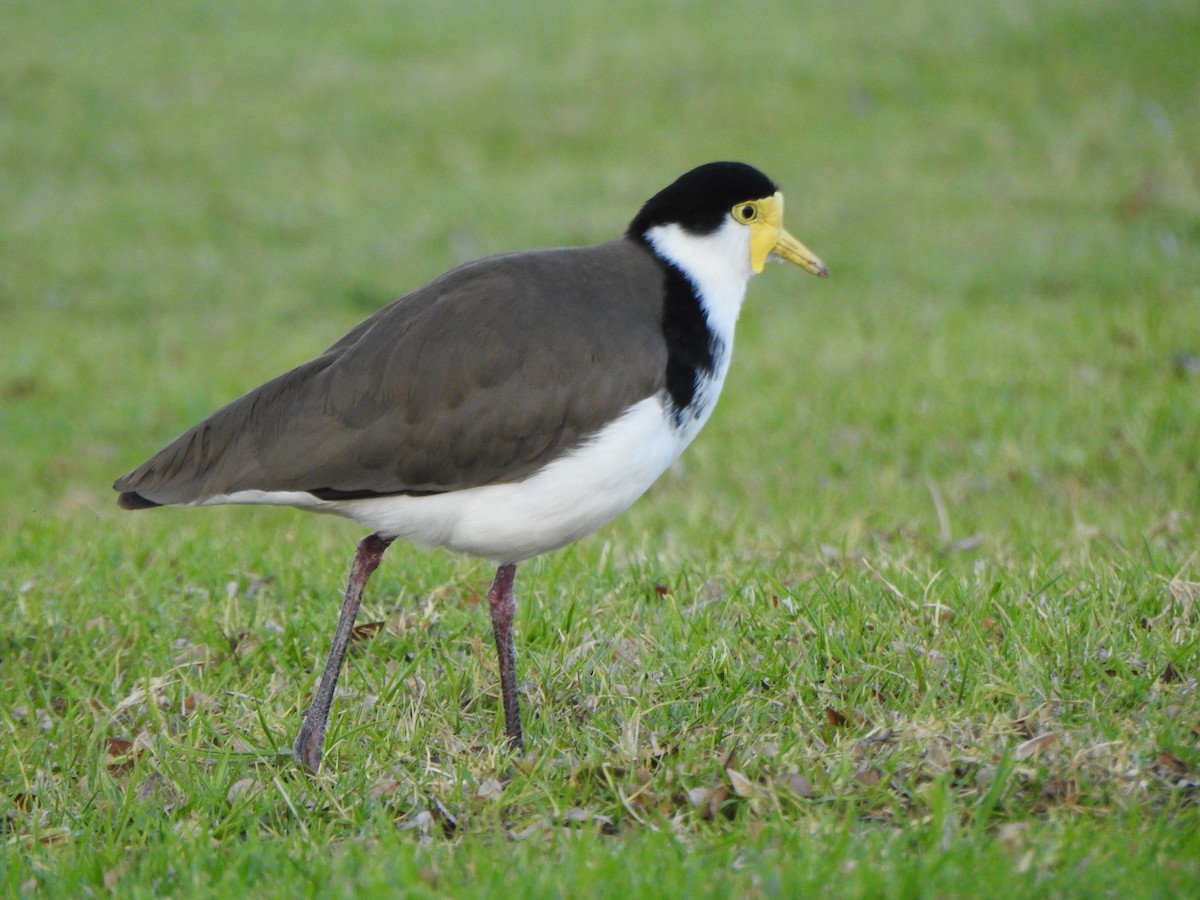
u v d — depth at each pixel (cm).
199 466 874
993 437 1575
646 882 676
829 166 2694
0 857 775
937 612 967
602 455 862
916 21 3272
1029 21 3183
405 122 2997
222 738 911
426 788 837
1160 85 2864
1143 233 2305
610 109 2983
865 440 1617
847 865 696
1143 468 1469
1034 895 665
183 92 3175
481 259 913
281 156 2897
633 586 1088
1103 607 962
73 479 1798
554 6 3609
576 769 827
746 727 861
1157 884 664
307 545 1280
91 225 2641
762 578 1074
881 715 855
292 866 735
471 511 871
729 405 1750
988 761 793
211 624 1060
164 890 738
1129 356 1738
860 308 2103
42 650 1050
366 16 3591
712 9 3503
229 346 2188
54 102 3108
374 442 853
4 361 2145
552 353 858
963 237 2364
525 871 696
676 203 916
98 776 863
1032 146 2702
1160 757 784
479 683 956
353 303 2350
